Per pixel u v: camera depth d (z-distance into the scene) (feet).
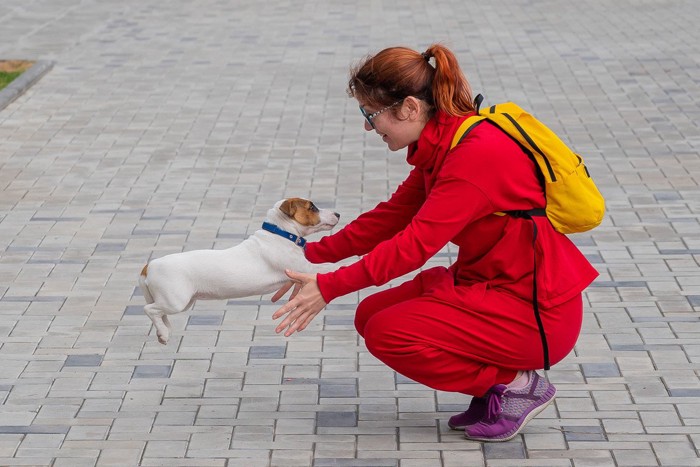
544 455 16.07
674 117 38.27
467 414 16.80
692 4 63.93
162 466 15.92
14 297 22.86
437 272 16.34
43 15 63.62
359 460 16.03
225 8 65.51
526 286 15.30
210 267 17.03
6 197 30.09
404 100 14.83
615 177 31.50
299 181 31.42
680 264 24.52
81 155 34.53
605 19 59.31
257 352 20.18
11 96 42.06
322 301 15.19
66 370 19.35
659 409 17.58
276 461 16.05
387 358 15.61
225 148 35.12
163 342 17.52
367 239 17.07
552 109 39.75
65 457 16.20
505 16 60.75
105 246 26.12
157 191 30.58
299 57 50.24
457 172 14.58
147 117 39.58
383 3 66.23
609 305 22.18
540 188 14.99
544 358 15.57
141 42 54.75
